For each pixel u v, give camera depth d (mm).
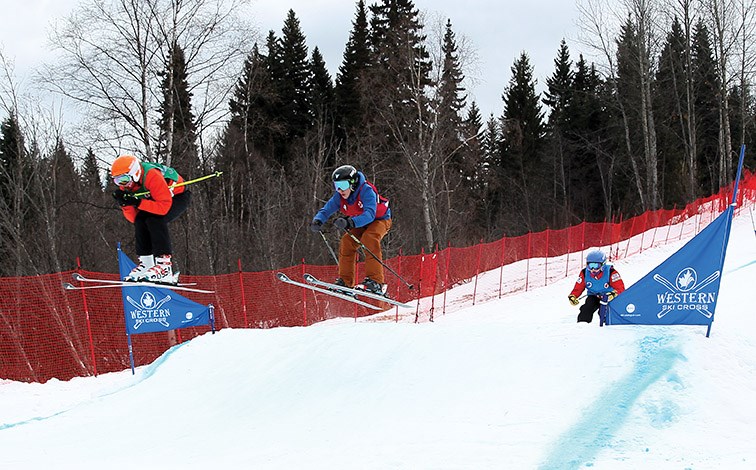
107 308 13961
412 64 24969
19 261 19797
